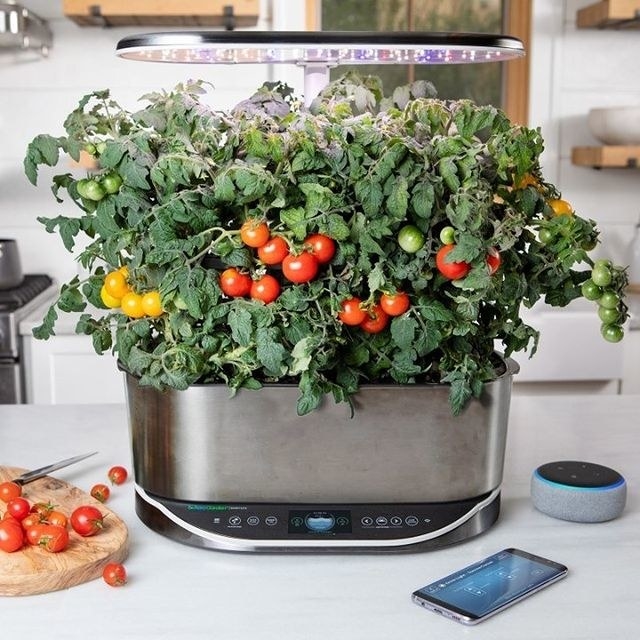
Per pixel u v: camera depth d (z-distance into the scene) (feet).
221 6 8.08
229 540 3.42
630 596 3.14
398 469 3.46
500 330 3.69
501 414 3.55
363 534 3.42
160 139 3.32
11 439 4.81
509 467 4.40
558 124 9.56
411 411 3.41
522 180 3.47
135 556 3.43
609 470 3.91
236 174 3.06
